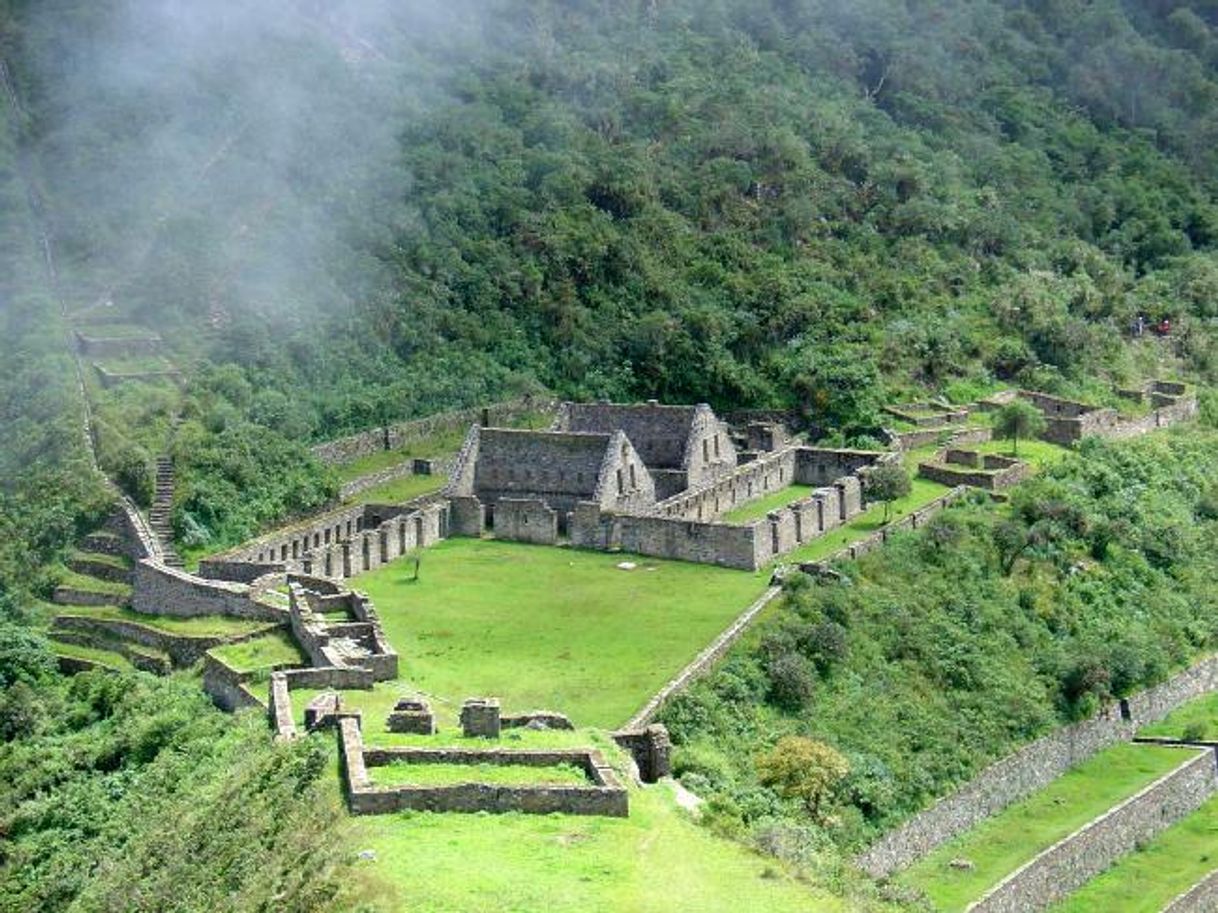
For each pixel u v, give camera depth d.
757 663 147.88
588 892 84.12
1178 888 142.25
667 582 169.62
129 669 151.25
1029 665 164.88
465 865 86.38
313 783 99.19
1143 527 195.50
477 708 107.44
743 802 117.56
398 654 143.88
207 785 110.81
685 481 196.50
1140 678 171.12
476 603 163.00
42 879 113.69
